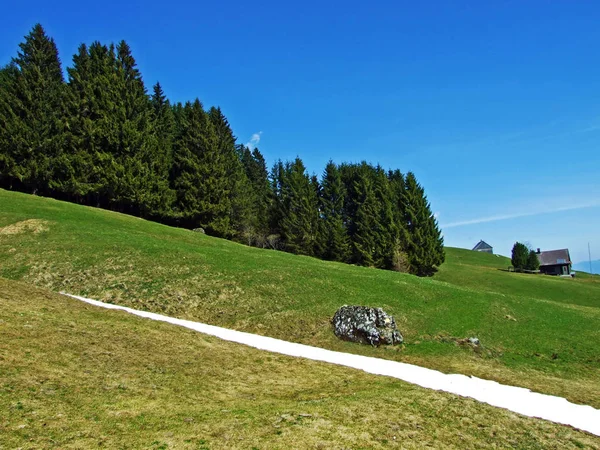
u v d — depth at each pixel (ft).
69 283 94.58
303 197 253.03
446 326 95.55
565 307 132.16
